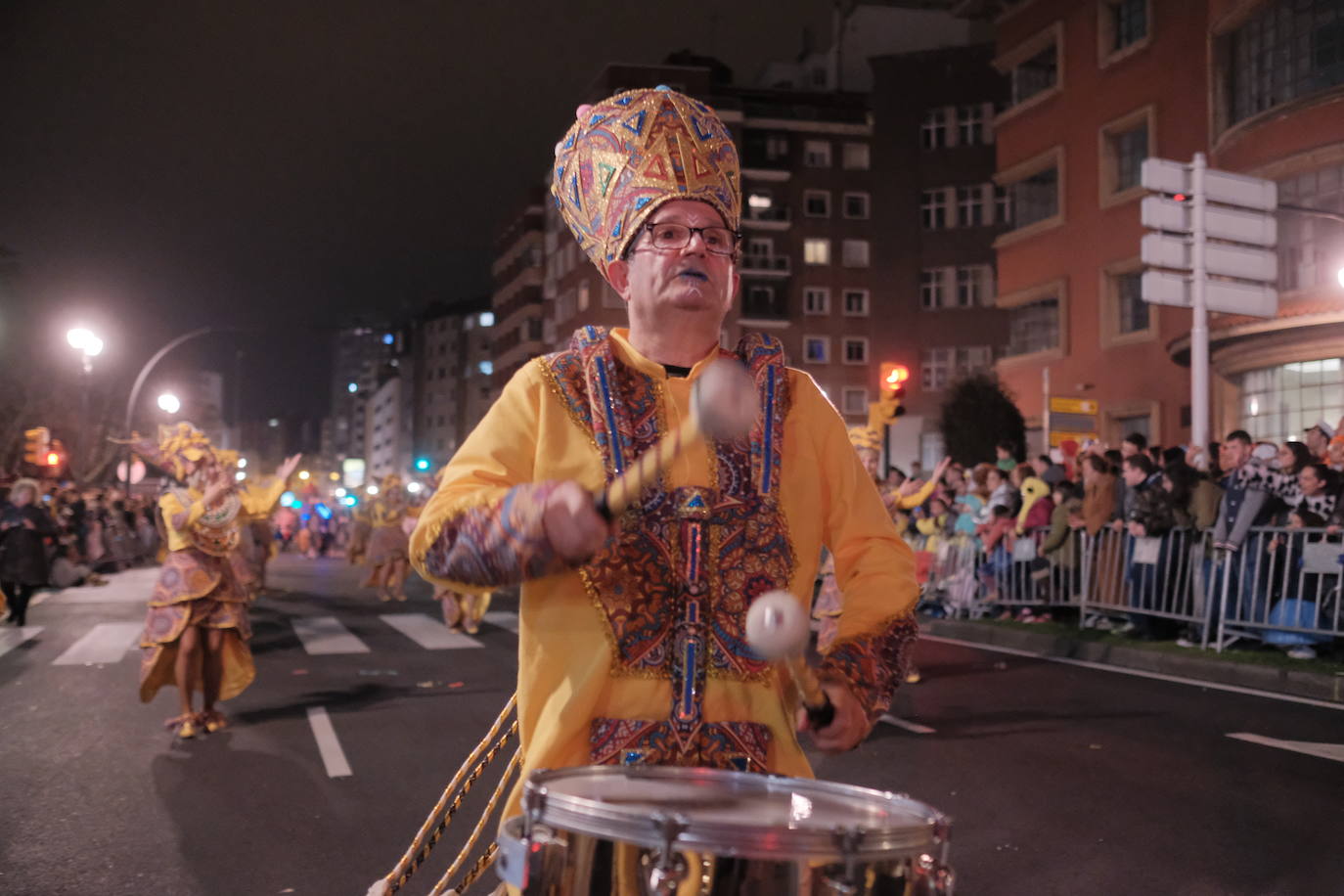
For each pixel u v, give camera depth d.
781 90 60.91
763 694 1.89
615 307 63.97
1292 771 6.46
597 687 1.83
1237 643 10.59
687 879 1.43
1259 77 24.44
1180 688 9.33
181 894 4.79
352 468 54.81
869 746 7.26
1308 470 9.81
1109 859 5.02
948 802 5.96
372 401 161.12
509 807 1.87
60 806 6.15
